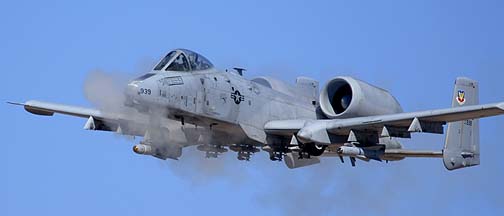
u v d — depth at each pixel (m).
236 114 87.62
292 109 93.88
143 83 80.69
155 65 84.50
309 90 98.19
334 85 93.44
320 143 86.56
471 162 105.62
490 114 81.31
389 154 100.62
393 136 86.62
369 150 88.44
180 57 84.81
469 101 106.38
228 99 86.81
